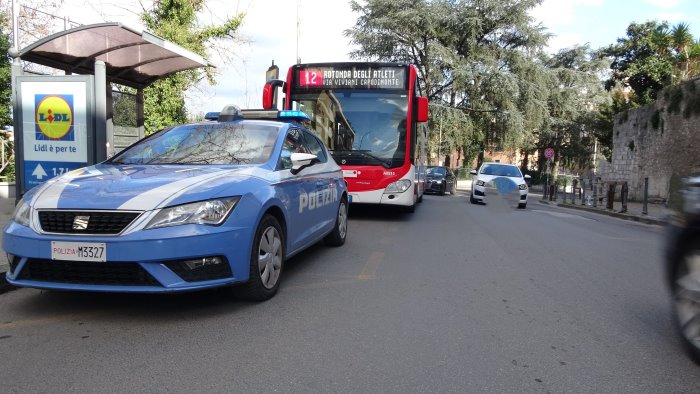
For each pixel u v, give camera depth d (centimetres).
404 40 3741
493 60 3478
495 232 992
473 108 3628
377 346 370
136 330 392
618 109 3312
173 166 485
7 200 1062
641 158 2195
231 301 469
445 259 694
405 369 332
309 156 540
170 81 1509
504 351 366
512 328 415
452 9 3691
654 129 2067
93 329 392
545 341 387
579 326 424
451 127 3516
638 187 2217
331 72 1077
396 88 1061
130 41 852
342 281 555
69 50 873
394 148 1048
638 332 411
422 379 318
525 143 3884
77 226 382
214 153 523
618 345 381
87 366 327
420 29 3609
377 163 1043
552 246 838
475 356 356
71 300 462
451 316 443
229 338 379
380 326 412
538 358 354
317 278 567
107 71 961
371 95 1065
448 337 391
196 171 457
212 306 453
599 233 1060
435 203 1816
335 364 337
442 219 1200
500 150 3981
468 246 808
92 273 386
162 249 377
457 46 3844
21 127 792
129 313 430
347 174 1043
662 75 2916
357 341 379
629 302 500
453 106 3659
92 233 380
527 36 3753
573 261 708
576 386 313
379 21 3541
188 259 389
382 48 3747
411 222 1111
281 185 500
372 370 329
